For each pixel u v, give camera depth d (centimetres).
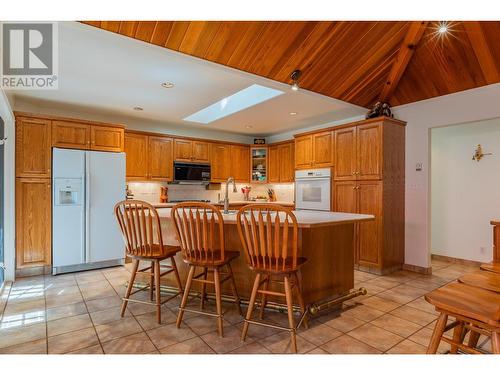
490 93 346
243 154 635
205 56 264
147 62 287
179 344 214
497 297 157
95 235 418
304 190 498
